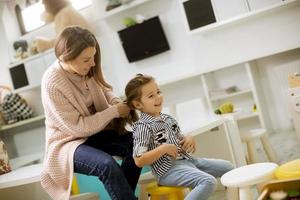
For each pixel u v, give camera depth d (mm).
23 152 6219
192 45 4871
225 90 4551
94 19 5371
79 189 2504
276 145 3684
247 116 4312
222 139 2590
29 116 5852
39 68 5586
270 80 4566
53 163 1788
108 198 2410
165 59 5070
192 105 3084
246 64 4270
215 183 1609
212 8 4355
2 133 6285
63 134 1821
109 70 5418
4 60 6133
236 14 4246
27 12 5934
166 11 4949
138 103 1827
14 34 6051
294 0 3979
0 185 2057
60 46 1778
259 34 4492
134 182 1880
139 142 1719
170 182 1703
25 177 1998
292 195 1251
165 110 3154
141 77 1856
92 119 1793
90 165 1669
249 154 2719
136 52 5125
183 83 4984
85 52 1750
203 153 2645
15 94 5859
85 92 1949
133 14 5141
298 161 1515
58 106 1780
